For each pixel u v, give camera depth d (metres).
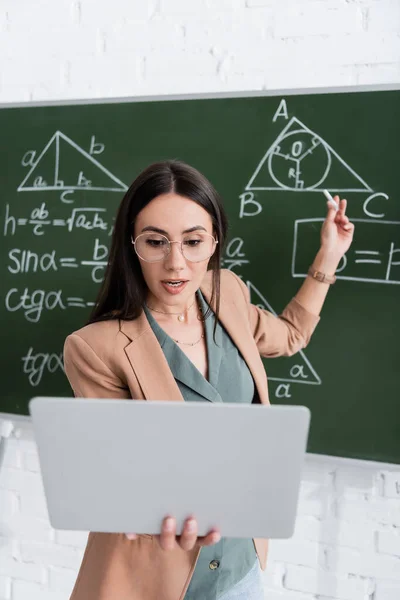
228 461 0.72
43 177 1.60
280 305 1.44
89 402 0.69
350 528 1.50
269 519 0.77
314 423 1.45
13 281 1.65
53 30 1.59
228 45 1.46
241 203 1.45
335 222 1.31
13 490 1.77
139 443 0.70
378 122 1.33
